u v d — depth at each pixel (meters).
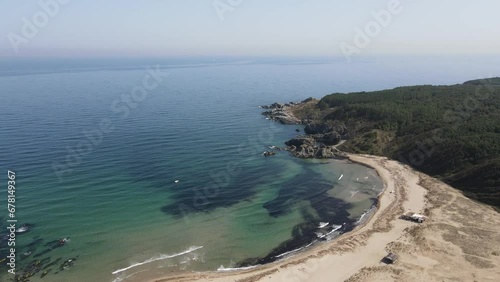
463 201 70.25
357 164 94.69
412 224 61.56
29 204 65.94
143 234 57.94
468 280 46.19
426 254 52.28
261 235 59.31
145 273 48.56
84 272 48.16
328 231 60.88
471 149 83.81
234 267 50.62
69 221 60.84
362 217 65.75
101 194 71.50
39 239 55.38
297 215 66.44
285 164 95.06
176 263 51.00
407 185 79.62
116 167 85.88
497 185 71.19
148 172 84.00
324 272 49.22
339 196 74.88
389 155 100.56
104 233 57.69
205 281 47.19
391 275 47.75
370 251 53.84
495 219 62.72
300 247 56.00
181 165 90.06
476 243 54.91
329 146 108.31
